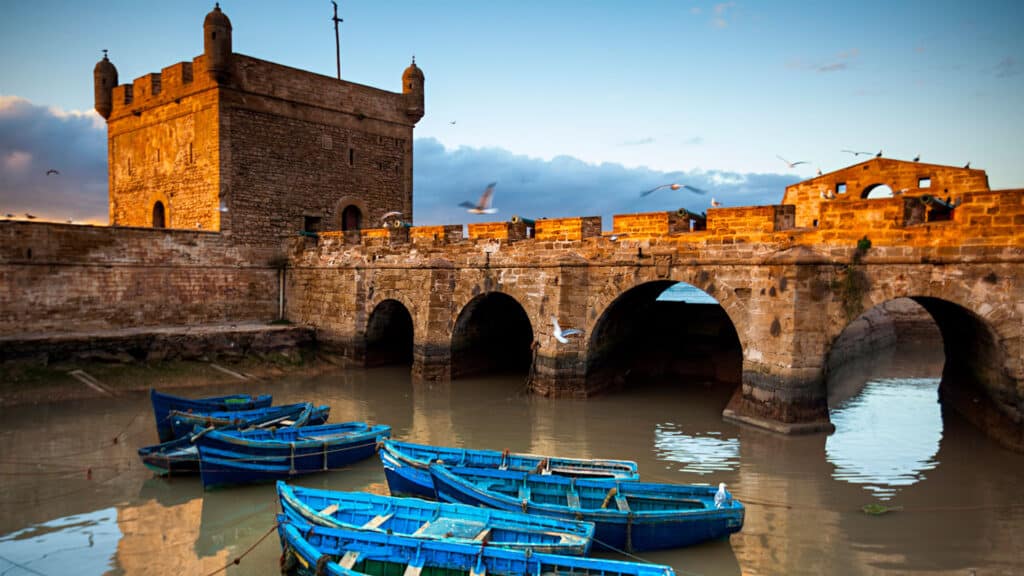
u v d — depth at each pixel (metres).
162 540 14.91
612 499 15.64
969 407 23.64
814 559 14.06
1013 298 19.48
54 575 13.31
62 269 31.70
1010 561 13.91
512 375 33.88
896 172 34.41
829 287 22.17
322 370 34.53
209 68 36.09
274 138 39.47
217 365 32.00
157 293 35.03
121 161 44.69
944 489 17.80
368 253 35.19
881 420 25.02
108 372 28.72
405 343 38.38
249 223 38.53
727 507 14.46
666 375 34.59
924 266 20.80
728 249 24.17
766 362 23.06
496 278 30.44
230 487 17.75
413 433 23.39
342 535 12.76
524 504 14.75
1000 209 19.66
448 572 12.38
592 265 27.75
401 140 47.09
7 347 26.91
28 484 18.05
